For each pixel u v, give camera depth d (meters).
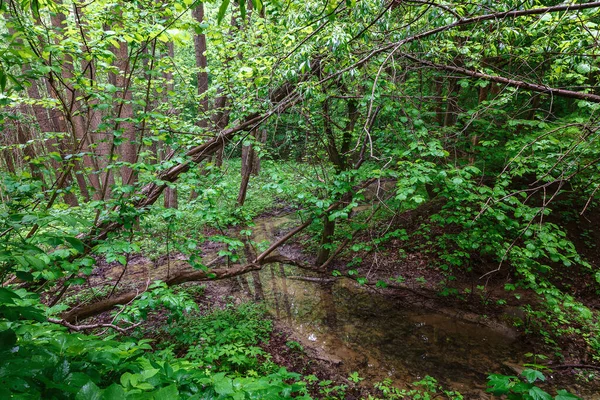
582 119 3.70
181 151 4.24
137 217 3.52
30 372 1.00
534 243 3.86
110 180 7.23
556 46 3.70
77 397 0.95
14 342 1.12
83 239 3.37
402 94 4.13
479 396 4.32
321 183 4.36
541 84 2.91
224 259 8.09
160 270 7.34
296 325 5.91
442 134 4.96
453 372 4.80
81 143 3.57
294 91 3.55
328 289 7.25
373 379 4.60
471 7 3.16
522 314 6.02
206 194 3.61
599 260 6.73
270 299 6.81
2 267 1.53
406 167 3.93
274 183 4.39
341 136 6.14
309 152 5.82
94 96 3.11
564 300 4.47
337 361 4.95
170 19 2.93
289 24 3.46
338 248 7.05
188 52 13.30
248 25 4.96
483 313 6.19
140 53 3.48
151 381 1.19
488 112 4.58
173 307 3.54
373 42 3.59
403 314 6.32
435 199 8.39
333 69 3.27
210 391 1.21
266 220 11.32
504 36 3.59
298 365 4.74
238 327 5.21
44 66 2.57
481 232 5.16
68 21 3.04
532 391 1.10
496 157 5.61
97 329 4.64
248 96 4.32
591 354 4.96
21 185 2.43
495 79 3.11
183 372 1.30
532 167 4.70
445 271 7.23
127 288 6.30
